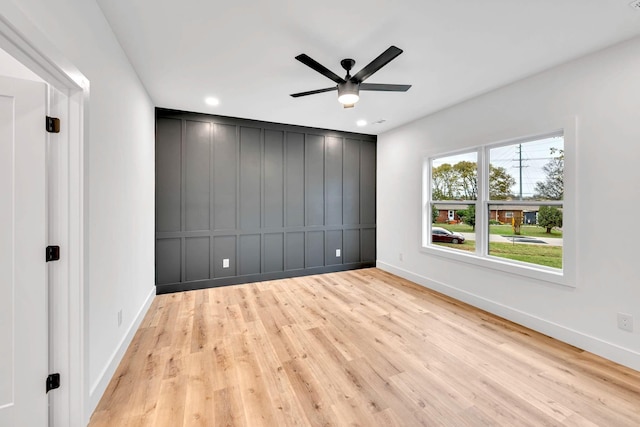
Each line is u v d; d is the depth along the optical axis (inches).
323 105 138.5
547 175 105.5
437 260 149.3
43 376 53.3
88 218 58.8
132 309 98.0
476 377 76.4
